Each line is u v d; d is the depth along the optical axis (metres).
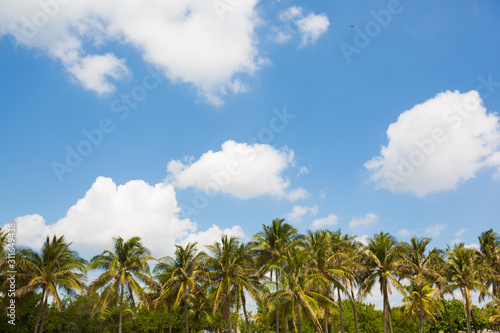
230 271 46.06
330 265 49.69
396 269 52.09
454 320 79.31
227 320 50.44
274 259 52.00
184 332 64.62
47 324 50.47
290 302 40.72
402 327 74.69
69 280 41.34
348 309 75.31
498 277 60.25
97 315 56.56
